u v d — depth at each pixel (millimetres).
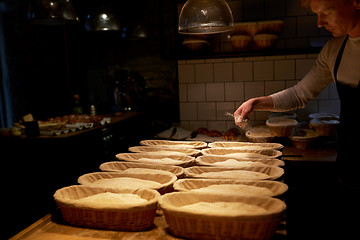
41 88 5859
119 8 5105
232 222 1104
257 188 1425
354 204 1693
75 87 6039
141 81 5121
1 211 3406
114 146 3998
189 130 3402
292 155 2393
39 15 2785
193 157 1987
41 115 5898
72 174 3258
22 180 3400
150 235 1239
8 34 5762
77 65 6051
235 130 3037
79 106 4566
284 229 1266
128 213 1237
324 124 2531
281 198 1409
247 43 2977
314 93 2088
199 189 1453
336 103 3014
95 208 1251
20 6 5586
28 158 3354
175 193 1327
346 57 1719
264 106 2121
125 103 4887
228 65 3205
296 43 3113
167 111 5789
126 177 1678
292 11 3080
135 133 4555
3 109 5922
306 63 3037
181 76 3350
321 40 3051
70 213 1318
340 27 1576
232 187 1438
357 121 1674
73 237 1198
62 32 5891
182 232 1190
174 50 3166
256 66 3145
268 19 3141
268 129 2812
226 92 3254
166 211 1182
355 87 1689
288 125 2467
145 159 1955
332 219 2297
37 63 5793
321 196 2316
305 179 2324
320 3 1542
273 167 1686
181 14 1947
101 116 4203
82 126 3615
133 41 5855
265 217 1082
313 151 2484
